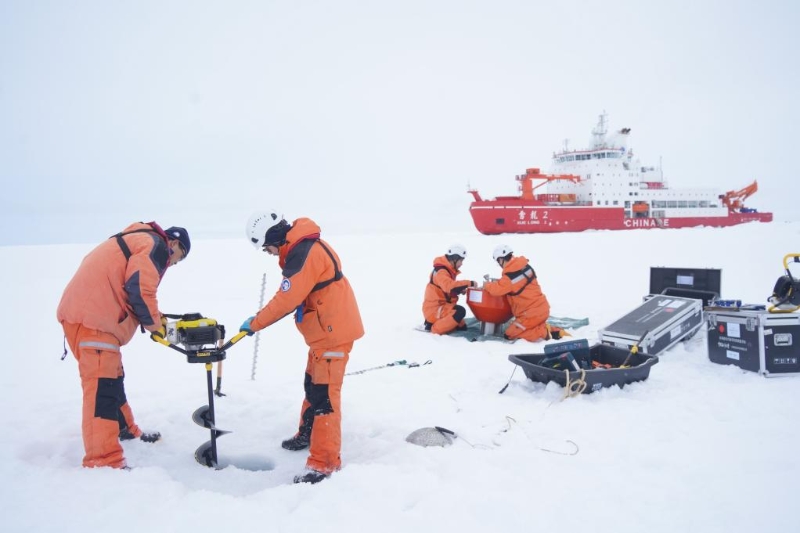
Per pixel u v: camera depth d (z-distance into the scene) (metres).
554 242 22.55
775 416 3.32
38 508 2.28
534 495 2.43
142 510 2.28
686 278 6.13
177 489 2.51
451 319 6.38
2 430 3.38
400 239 30.52
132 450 3.18
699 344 5.27
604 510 2.29
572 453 2.90
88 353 2.76
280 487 2.53
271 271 15.77
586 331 6.49
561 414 3.51
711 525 2.16
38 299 10.73
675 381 4.11
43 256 22.95
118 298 2.82
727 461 2.72
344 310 2.91
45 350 6.30
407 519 2.23
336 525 2.19
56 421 3.58
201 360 2.88
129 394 4.20
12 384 4.71
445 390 4.18
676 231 28.03
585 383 3.81
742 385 3.96
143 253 2.79
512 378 4.38
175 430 3.51
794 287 4.80
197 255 21.89
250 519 2.23
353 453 3.12
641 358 4.23
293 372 5.06
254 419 3.72
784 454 2.77
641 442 3.01
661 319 5.07
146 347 6.27
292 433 3.48
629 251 17.66
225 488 2.79
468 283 6.42
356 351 5.70
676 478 2.56
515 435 3.19
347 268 15.42
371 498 2.40
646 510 2.28
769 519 2.18
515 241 24.23
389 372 4.72
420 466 2.74
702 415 3.40
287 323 7.69
